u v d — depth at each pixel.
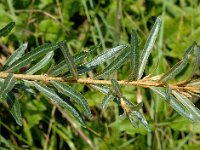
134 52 0.37
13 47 0.78
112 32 0.83
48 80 0.39
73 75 0.38
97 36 0.82
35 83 0.39
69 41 0.81
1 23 0.76
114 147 0.78
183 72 0.83
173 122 0.79
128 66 0.79
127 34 0.85
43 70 0.72
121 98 0.36
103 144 0.78
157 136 0.78
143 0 0.88
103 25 0.84
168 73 0.38
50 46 0.39
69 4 0.82
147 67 0.78
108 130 0.79
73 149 0.77
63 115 0.75
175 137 0.81
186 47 0.86
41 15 0.81
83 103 0.37
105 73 0.39
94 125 0.78
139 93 0.80
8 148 0.75
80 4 0.83
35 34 0.79
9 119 0.76
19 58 0.39
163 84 0.38
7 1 0.77
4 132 0.77
